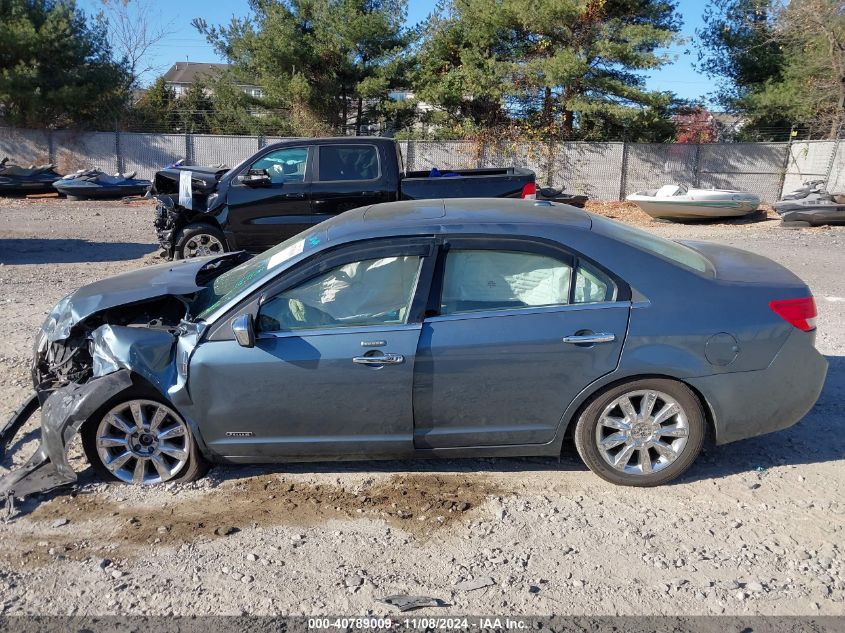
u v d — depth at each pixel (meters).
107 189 22.31
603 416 4.23
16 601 3.39
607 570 3.57
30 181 23.02
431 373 4.12
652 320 4.12
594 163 25.39
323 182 10.00
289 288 4.21
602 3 24.34
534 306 4.18
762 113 26.50
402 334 4.12
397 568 3.61
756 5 26.41
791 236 15.32
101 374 4.31
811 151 23.39
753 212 19.12
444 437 4.27
